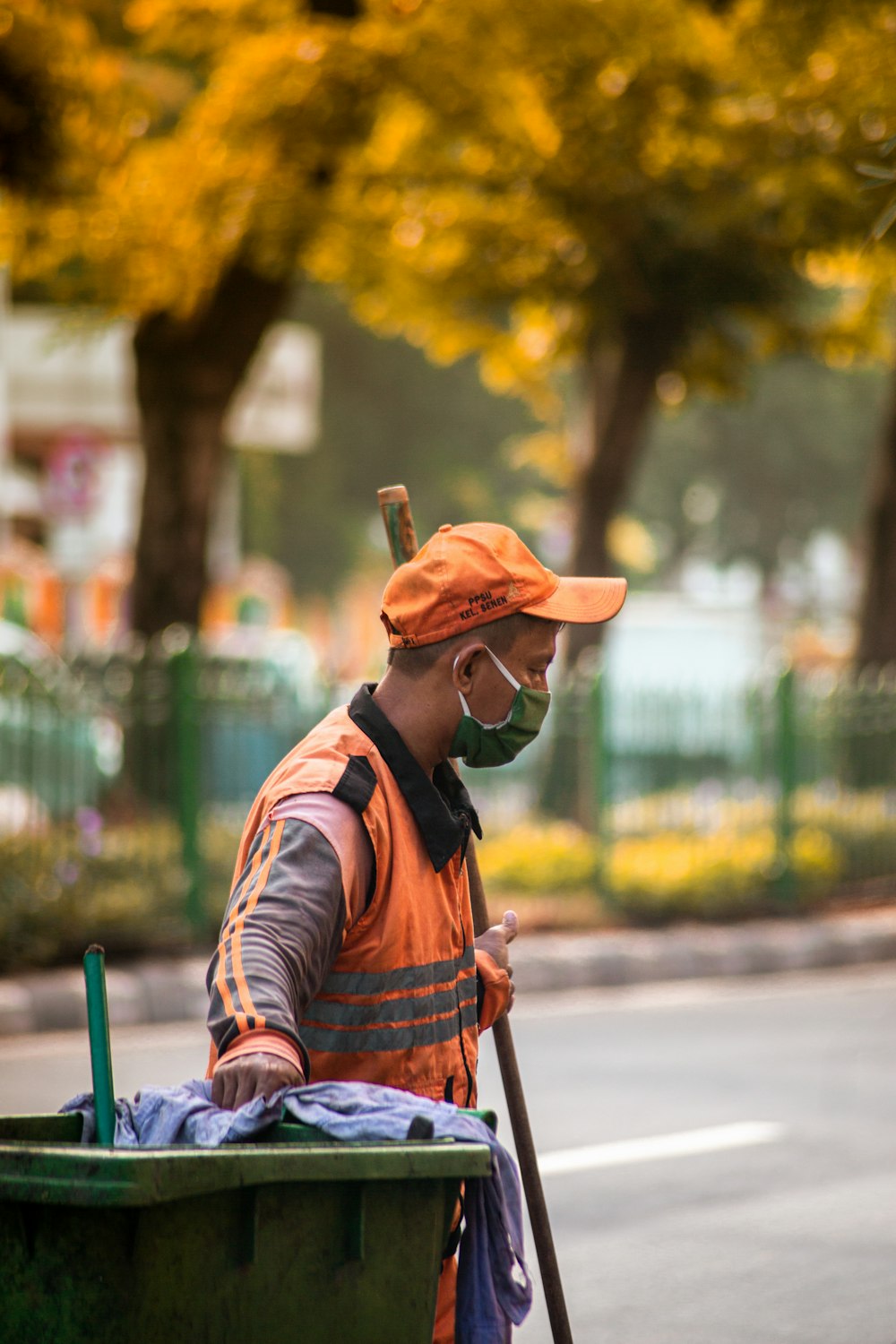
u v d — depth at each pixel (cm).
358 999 369
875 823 2170
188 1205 303
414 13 1770
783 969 1834
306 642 3722
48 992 1420
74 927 1551
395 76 1805
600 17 1802
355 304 2508
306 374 4450
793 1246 832
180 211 1812
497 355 2544
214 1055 366
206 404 1955
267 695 1739
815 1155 1002
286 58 1762
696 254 2117
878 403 6731
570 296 2239
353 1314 323
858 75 1922
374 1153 318
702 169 2045
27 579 3712
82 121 1703
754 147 1997
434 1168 324
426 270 2283
